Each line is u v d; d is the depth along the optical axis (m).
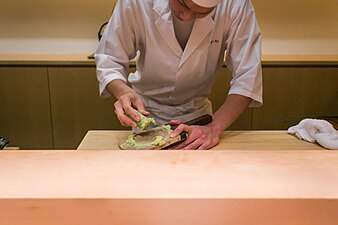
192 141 0.94
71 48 2.37
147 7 1.11
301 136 1.04
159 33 1.12
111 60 1.16
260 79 1.12
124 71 1.20
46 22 2.32
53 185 0.44
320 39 2.39
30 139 2.15
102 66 1.15
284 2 2.31
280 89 2.08
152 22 1.12
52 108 2.09
